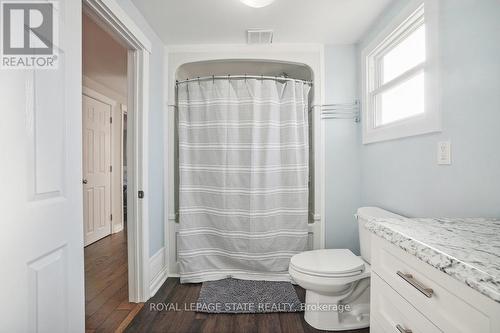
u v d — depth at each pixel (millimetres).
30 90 794
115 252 2990
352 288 1591
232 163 2160
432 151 1310
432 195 1315
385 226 874
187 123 2207
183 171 2174
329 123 2270
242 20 1892
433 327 648
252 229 2137
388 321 877
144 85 1829
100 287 2098
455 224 892
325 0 1663
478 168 1042
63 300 936
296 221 2178
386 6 1730
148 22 1908
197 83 2199
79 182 1030
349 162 2262
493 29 968
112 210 3834
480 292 481
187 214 2170
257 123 2158
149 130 1934
